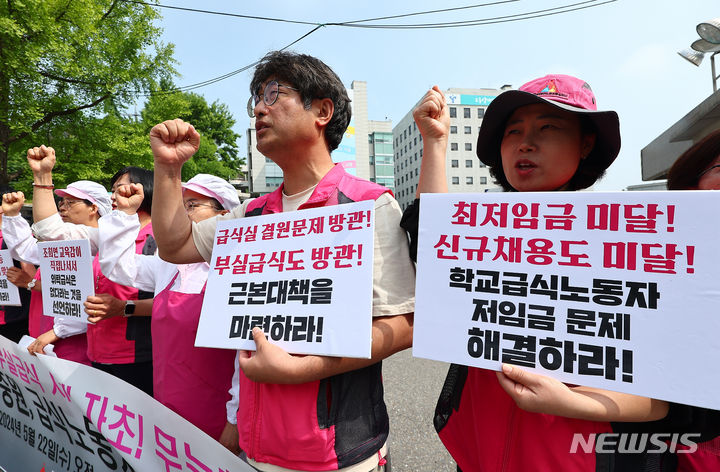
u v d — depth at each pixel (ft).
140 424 4.17
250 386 3.75
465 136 177.06
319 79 3.84
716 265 2.42
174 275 5.30
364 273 3.29
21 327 10.19
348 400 3.51
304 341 3.34
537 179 3.47
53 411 5.34
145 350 6.51
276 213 3.95
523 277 2.91
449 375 3.88
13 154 33.19
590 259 2.76
